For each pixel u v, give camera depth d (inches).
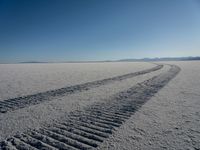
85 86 562.9
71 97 406.6
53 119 259.8
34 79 761.6
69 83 633.0
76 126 232.8
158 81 651.5
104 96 413.1
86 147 178.7
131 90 483.5
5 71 1289.4
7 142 189.9
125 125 234.4
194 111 290.0
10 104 346.6
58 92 466.0
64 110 304.3
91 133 211.5
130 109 305.6
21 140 194.5
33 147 179.8
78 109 309.7
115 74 970.7
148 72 1058.1
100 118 262.5
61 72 1167.6
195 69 1262.3
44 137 201.3
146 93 440.5
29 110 305.7
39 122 247.9
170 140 191.6
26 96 418.0
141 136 201.8
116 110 301.1
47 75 946.7
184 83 594.9
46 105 338.3
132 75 895.7
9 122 248.8
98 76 873.5
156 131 214.5
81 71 1251.2
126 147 177.9
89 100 375.9
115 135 205.3
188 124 235.0
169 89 490.0
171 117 262.4
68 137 201.2
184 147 176.9
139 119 255.8
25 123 244.5
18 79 762.2
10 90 496.1
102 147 178.5
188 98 380.2
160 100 366.3
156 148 175.6
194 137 197.8
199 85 548.1
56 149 175.6
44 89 511.2
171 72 1029.2
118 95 421.4
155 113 281.7
